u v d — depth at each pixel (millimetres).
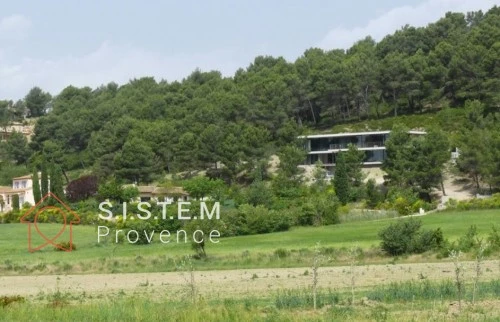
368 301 29422
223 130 153375
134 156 149250
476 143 116438
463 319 23641
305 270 47031
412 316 24297
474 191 117375
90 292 39750
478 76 158000
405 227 53969
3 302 30906
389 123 164000
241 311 25281
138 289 40531
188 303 29031
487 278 38750
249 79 192875
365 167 142625
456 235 64812
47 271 53031
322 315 25031
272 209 94062
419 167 115375
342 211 95812
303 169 136875
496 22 183500
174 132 161625
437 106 168625
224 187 124312
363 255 53312
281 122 161750
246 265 51688
